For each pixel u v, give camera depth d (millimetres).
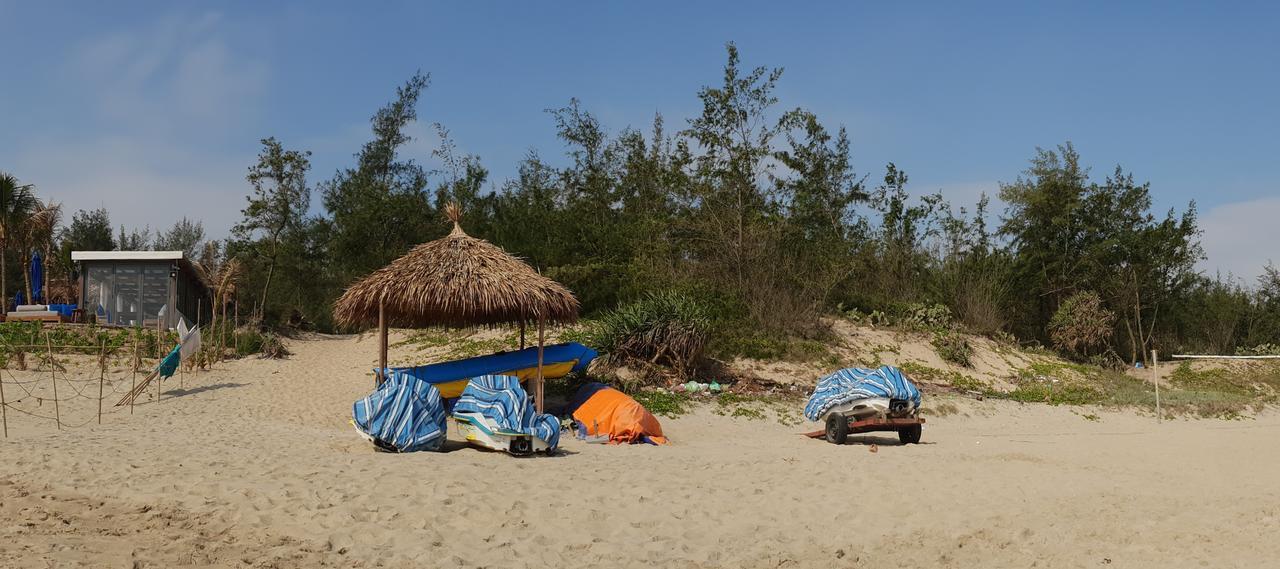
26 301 34500
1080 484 11562
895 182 36469
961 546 8539
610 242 31109
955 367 28422
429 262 17688
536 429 13102
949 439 18391
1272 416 27344
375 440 12961
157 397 19812
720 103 33594
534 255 31641
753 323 27625
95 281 30844
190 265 31844
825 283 30891
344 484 9945
